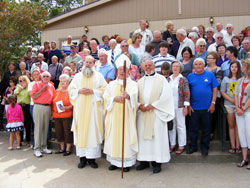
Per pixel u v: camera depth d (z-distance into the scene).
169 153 4.70
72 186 4.20
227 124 5.59
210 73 5.11
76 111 5.01
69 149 5.85
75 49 8.23
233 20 10.12
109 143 4.75
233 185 4.09
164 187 4.08
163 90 4.64
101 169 4.90
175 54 6.62
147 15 10.96
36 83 5.89
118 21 11.34
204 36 8.32
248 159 5.07
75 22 12.05
